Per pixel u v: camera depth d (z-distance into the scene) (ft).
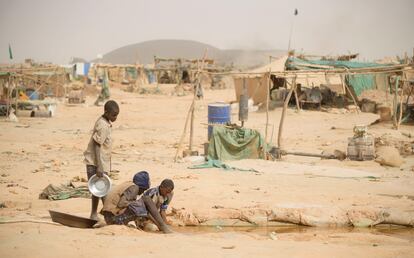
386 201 39.65
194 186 44.70
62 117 120.06
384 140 71.77
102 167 31.65
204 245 26.78
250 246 26.86
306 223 34.96
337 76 130.62
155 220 31.14
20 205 37.81
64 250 24.59
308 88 128.26
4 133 87.51
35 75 165.78
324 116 116.37
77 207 37.19
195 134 90.79
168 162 60.03
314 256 25.09
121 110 139.95
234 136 61.46
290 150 70.49
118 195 31.14
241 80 140.97
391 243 29.68
